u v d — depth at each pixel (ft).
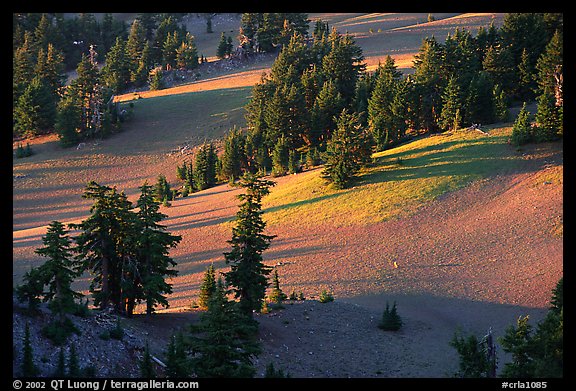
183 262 264.52
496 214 269.64
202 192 394.32
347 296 209.77
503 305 198.08
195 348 119.44
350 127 327.06
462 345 131.44
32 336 123.65
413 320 190.29
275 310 189.06
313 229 281.95
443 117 368.48
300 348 163.73
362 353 164.66
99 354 128.77
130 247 162.40
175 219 334.24
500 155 318.65
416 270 230.07
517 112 377.71
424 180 309.83
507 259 231.71
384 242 258.16
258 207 173.78
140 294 162.61
